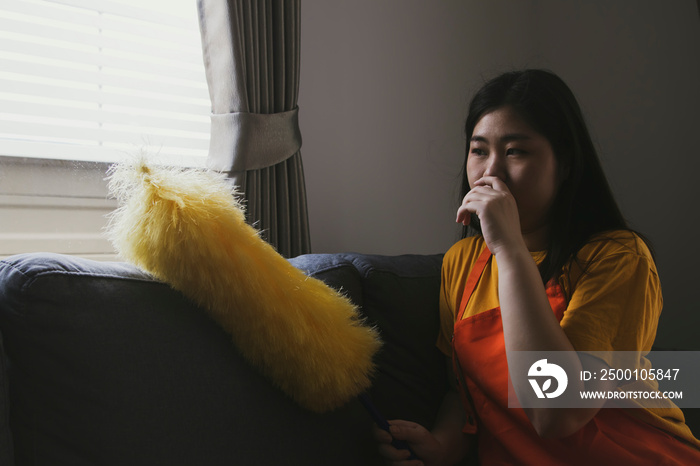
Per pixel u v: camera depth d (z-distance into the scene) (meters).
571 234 0.94
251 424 0.83
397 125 2.12
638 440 0.83
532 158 0.89
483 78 2.42
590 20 2.46
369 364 0.95
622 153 2.37
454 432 1.02
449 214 2.30
